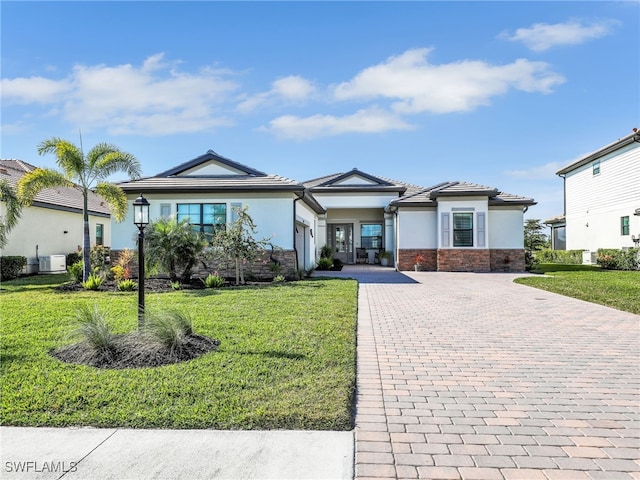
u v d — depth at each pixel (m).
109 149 13.52
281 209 14.98
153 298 9.62
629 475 2.73
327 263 20.64
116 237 15.19
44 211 18.92
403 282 14.47
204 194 15.12
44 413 3.58
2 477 2.73
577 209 25.97
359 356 5.52
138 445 3.13
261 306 8.45
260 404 3.75
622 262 19.75
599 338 6.54
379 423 3.52
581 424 3.50
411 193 23.61
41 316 7.45
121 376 4.40
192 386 4.13
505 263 19.41
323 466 2.85
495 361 5.32
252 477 2.72
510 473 2.76
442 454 3.00
